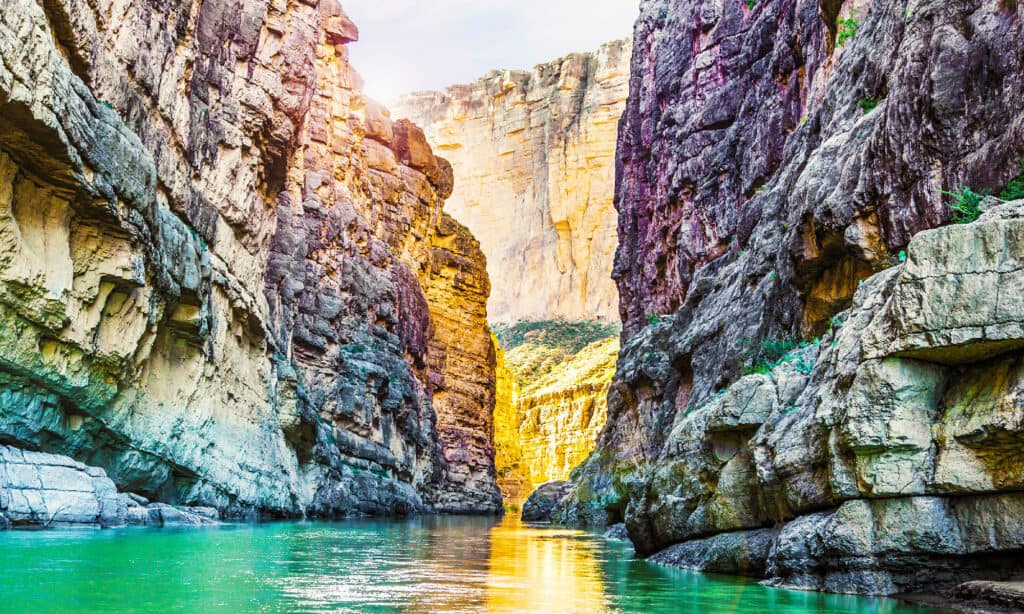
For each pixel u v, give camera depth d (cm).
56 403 1794
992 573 974
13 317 1608
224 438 2683
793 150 2720
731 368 2505
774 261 2489
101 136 1773
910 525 997
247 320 2928
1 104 1445
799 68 3094
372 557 1617
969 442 959
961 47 1491
